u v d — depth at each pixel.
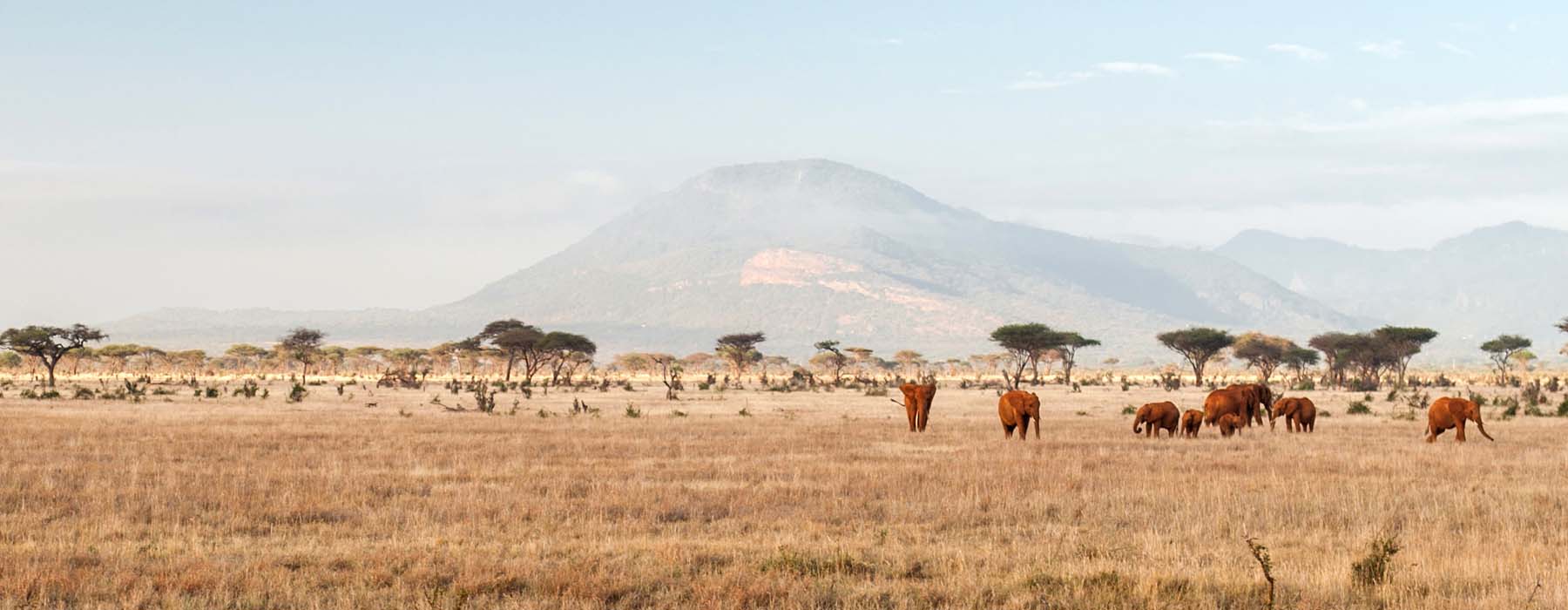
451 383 112.06
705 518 18.38
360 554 14.57
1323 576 13.22
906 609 12.12
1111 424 41.53
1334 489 21.00
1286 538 16.25
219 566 13.69
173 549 14.95
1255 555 13.09
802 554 14.30
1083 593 12.50
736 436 35.06
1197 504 19.11
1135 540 16.02
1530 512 18.33
